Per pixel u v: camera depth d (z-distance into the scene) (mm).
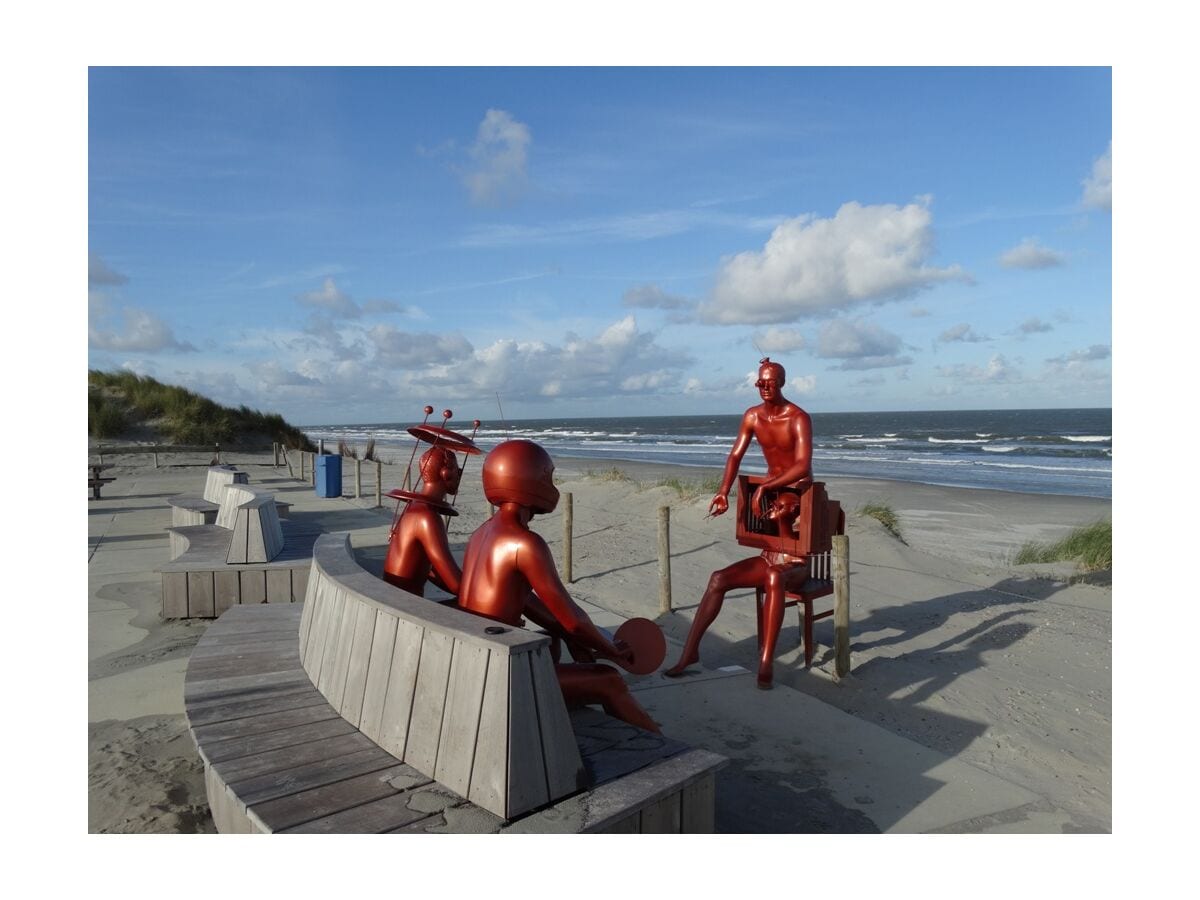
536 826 2660
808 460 5898
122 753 4391
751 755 4602
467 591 3562
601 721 3590
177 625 7102
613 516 14734
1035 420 118750
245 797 2832
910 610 8172
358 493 17703
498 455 3588
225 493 10391
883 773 4371
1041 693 5738
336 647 3828
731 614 7883
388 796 2848
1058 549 12039
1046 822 3824
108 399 31500
